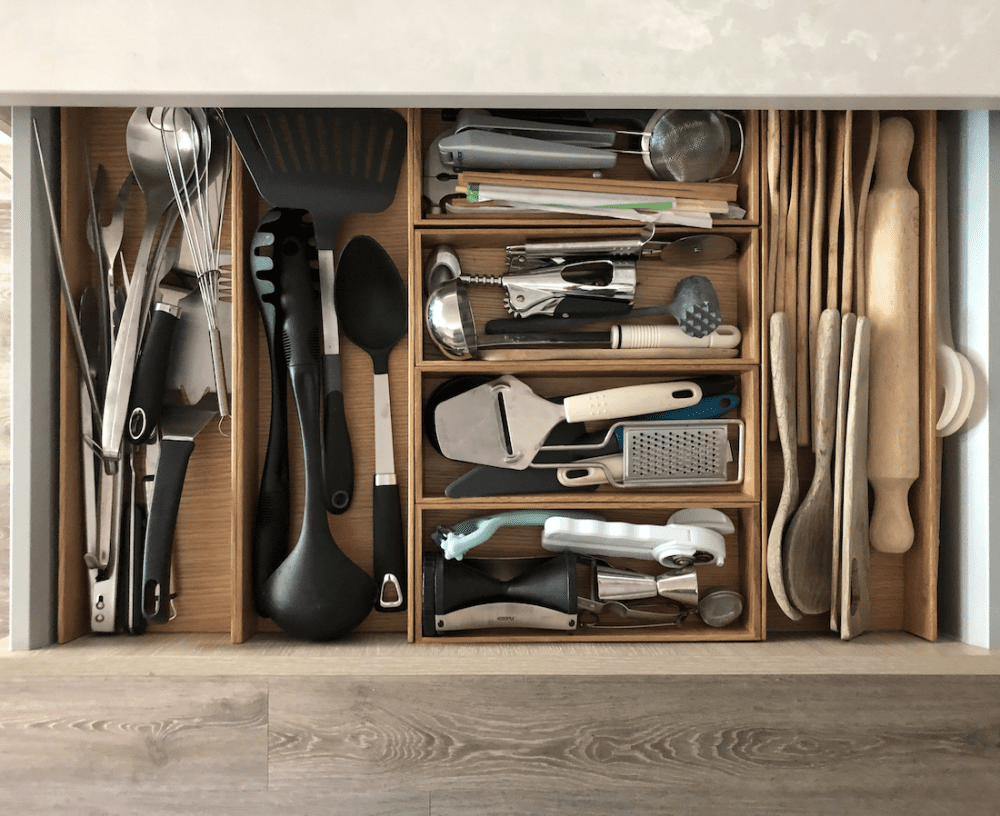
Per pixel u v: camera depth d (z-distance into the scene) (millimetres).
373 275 1075
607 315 1062
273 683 929
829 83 869
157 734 920
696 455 1046
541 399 1059
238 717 923
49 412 993
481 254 1112
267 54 847
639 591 1028
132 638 1026
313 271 1074
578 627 1047
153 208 1035
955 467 1038
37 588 967
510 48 857
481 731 922
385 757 920
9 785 914
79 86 839
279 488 1041
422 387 1077
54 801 914
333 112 1038
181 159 1045
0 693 920
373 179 1050
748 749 926
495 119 1026
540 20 858
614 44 862
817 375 1009
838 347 1006
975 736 934
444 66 854
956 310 1048
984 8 873
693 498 1005
